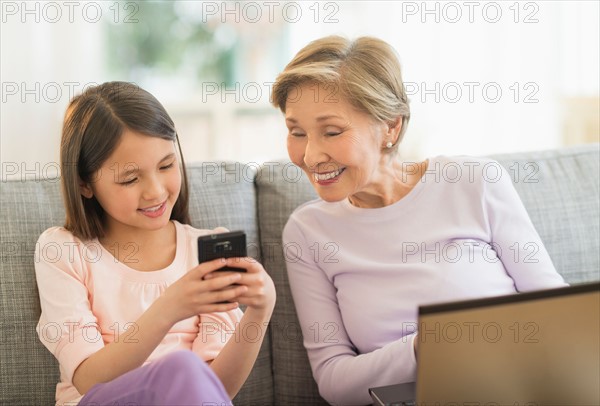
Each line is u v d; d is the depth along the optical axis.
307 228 1.44
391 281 1.38
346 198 1.45
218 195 1.51
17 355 1.33
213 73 3.49
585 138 2.95
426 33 3.23
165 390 0.98
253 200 1.56
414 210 1.40
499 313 0.87
